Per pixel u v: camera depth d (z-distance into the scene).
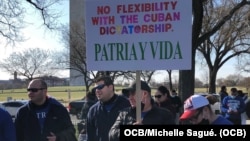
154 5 4.60
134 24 4.67
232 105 12.81
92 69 4.83
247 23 29.89
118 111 5.66
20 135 5.71
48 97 5.78
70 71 54.34
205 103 4.06
